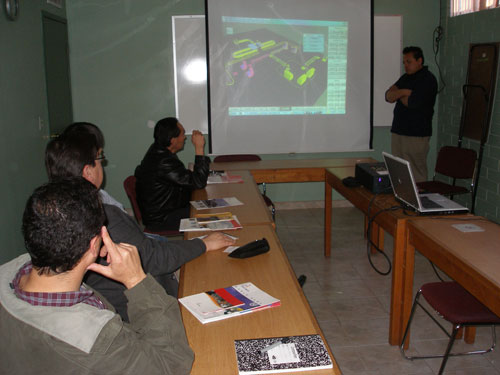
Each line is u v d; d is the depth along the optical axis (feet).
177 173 10.59
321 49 16.55
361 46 16.62
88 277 5.57
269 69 16.48
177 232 10.62
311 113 16.92
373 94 17.02
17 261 3.42
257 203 9.62
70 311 2.95
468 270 6.04
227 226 7.97
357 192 9.94
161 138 10.67
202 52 16.14
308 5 16.22
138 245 5.88
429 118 15.11
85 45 15.72
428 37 16.74
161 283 6.68
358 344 8.59
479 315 6.72
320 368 4.07
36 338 2.87
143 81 16.15
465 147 15.29
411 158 15.47
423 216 7.97
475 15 14.52
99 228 3.10
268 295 5.43
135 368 3.11
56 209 2.90
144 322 3.52
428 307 9.90
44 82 13.34
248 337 4.61
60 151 5.66
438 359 8.07
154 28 15.85
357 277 11.47
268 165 13.53
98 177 5.99
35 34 12.71
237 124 16.72
